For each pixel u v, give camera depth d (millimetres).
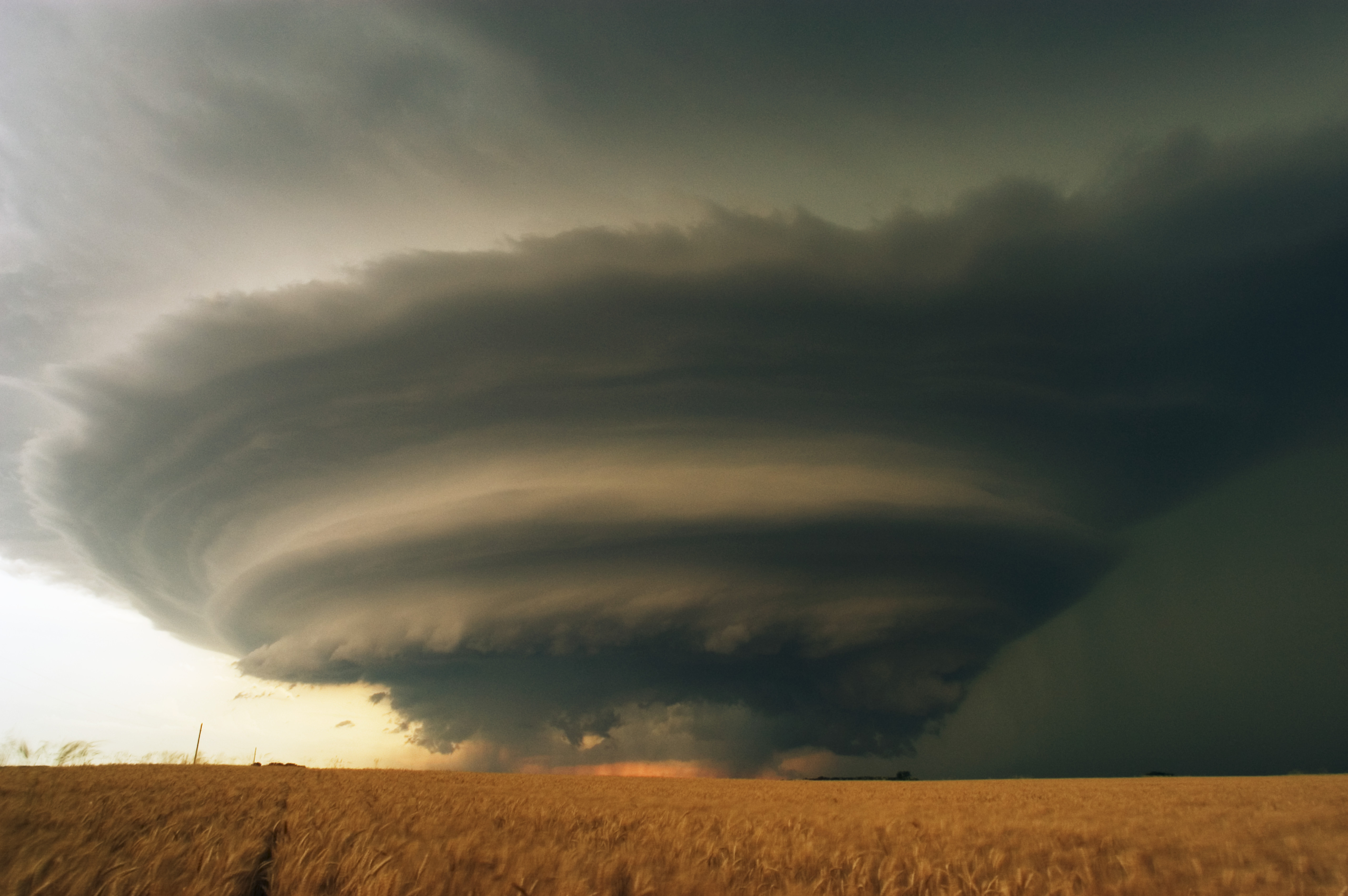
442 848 7984
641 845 9922
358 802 13844
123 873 5648
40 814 8484
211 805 12234
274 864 6621
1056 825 14828
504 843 8750
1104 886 8609
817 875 8773
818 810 19891
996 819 16469
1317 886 8945
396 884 6121
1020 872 8141
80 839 6750
